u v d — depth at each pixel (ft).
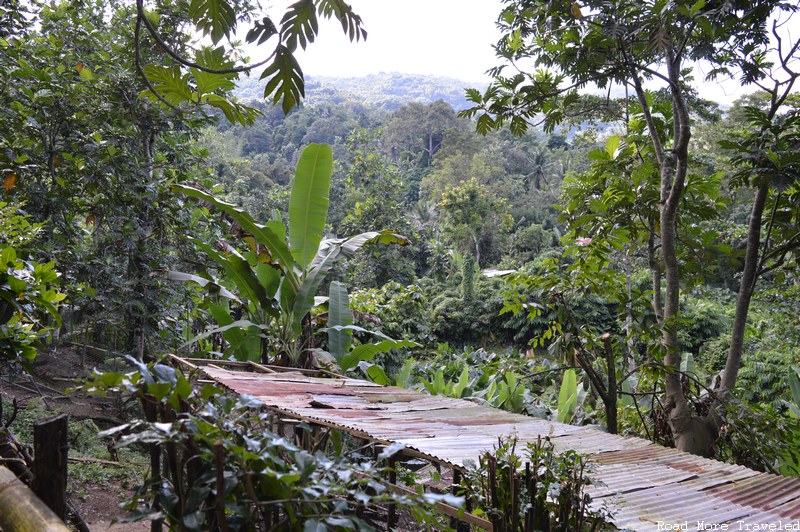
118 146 26.30
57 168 25.46
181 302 28.04
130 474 17.44
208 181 29.48
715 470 8.61
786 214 18.93
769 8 17.51
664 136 21.76
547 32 18.98
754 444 16.02
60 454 5.95
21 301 10.32
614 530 6.46
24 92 23.29
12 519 5.48
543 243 111.45
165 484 5.41
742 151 16.99
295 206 18.72
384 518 9.12
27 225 16.22
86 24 27.94
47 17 27.53
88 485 16.15
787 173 16.33
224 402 5.34
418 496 4.62
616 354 19.48
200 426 4.74
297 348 18.79
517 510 6.36
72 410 20.95
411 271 59.26
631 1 17.21
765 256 18.95
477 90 21.01
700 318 61.11
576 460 7.08
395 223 56.59
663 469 8.57
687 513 6.88
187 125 28.73
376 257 55.42
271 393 11.67
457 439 8.80
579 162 144.46
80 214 27.58
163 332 27.63
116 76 25.18
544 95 20.62
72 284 24.41
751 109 17.30
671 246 18.40
